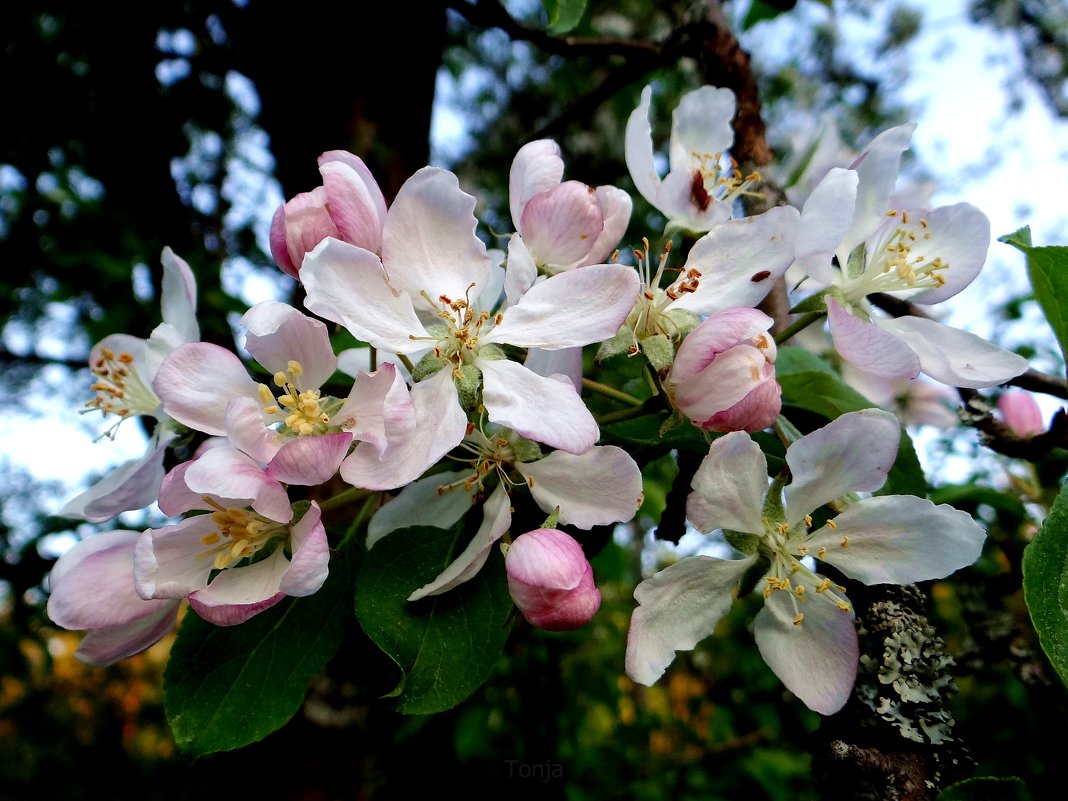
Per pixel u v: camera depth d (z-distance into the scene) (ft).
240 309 0.98
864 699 0.35
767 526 0.36
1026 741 0.74
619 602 1.29
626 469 0.35
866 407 0.43
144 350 0.51
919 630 0.35
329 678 0.79
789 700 0.92
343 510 0.48
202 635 0.36
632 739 1.16
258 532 0.34
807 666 0.36
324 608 0.37
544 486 0.37
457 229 0.37
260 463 0.33
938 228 0.45
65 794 1.96
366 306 0.35
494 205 1.71
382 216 0.38
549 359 0.37
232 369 0.35
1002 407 0.62
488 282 0.43
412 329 0.36
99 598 0.36
